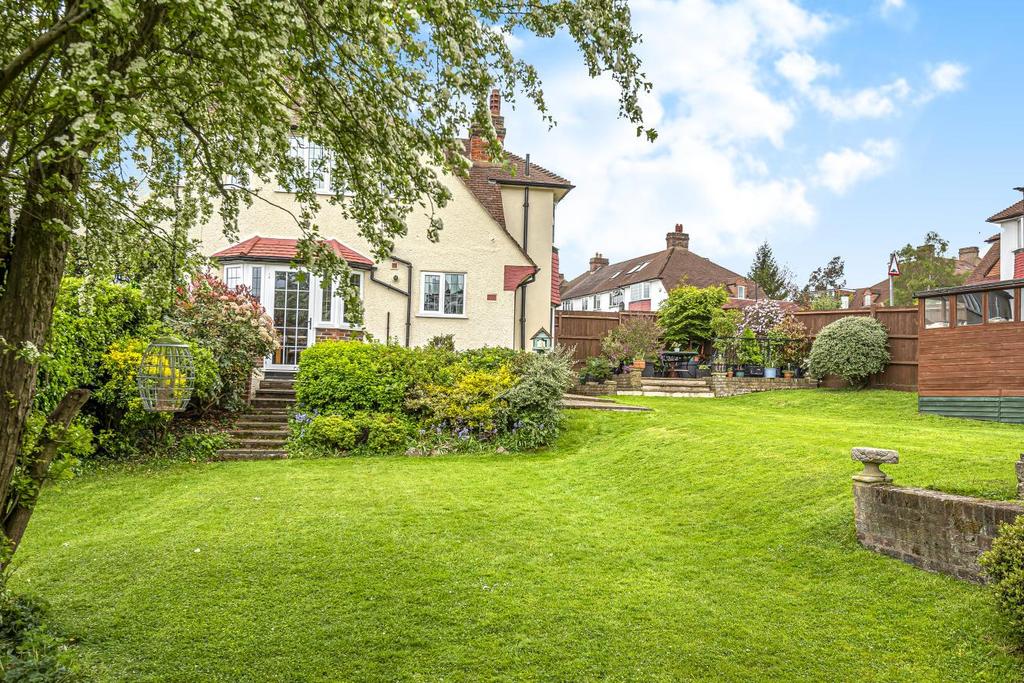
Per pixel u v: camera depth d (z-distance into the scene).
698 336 25.64
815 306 43.44
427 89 4.27
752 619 5.33
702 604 5.64
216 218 17.48
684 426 13.11
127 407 11.66
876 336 20.66
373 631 5.11
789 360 23.23
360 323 5.41
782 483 8.57
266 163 5.48
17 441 4.25
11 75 3.39
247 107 4.64
